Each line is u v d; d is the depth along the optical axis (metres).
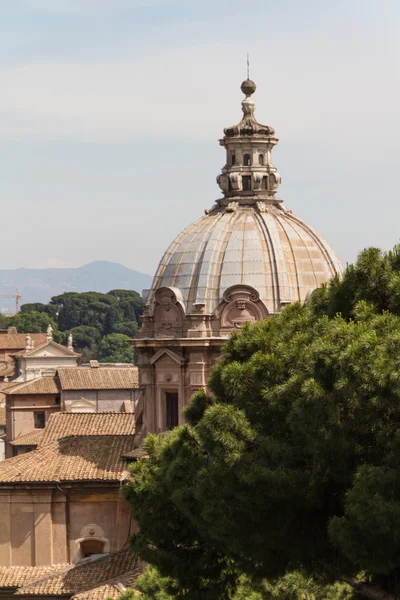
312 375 109.06
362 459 107.25
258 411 114.50
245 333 125.25
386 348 106.31
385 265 122.81
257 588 127.25
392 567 103.94
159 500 125.94
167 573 124.56
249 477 108.38
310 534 112.69
